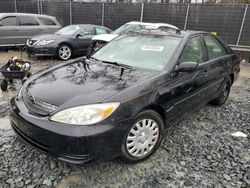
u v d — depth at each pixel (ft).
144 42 11.64
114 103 7.66
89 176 8.23
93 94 7.89
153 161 9.29
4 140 10.03
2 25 29.89
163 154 9.76
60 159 7.47
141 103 8.30
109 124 7.45
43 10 51.01
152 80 8.98
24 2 52.06
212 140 11.06
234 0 49.73
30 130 7.70
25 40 31.78
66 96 7.95
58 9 49.55
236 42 37.14
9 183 7.71
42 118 7.52
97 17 46.42
